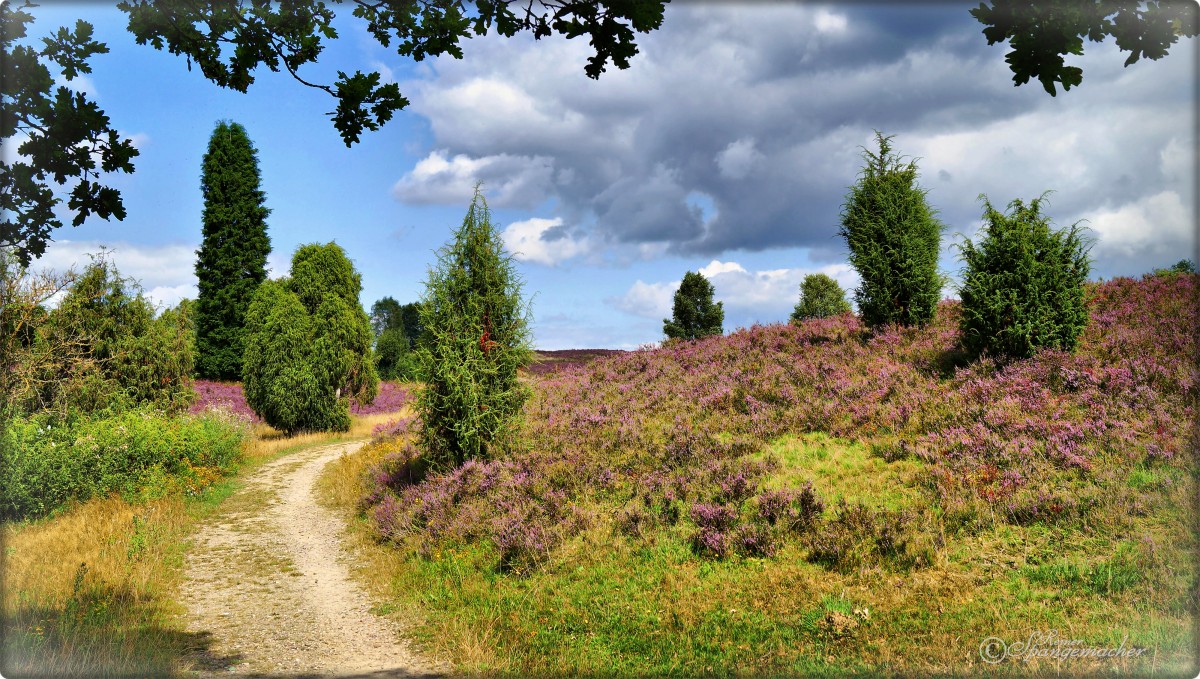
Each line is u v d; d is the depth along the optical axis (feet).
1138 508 29.81
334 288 111.86
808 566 31.07
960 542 30.81
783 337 75.36
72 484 52.44
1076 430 38.01
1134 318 54.08
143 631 28.86
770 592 29.17
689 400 61.00
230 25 15.85
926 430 43.88
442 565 38.47
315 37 16.20
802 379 58.29
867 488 38.22
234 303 166.40
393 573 38.86
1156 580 24.82
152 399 85.92
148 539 44.88
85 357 80.59
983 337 50.98
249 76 16.99
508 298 54.75
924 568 29.19
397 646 28.32
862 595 27.76
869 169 66.95
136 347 84.74
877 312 66.80
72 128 16.85
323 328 108.47
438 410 53.01
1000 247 49.93
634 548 35.47
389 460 63.36
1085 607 24.34
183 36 16.28
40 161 17.16
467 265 54.60
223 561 43.73
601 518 39.99
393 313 282.15
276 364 104.73
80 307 79.87
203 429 76.23
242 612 33.45
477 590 33.86
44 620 27.94
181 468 65.36
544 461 51.37
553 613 30.09
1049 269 48.55
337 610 33.76
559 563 35.47
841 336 68.74
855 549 31.30
